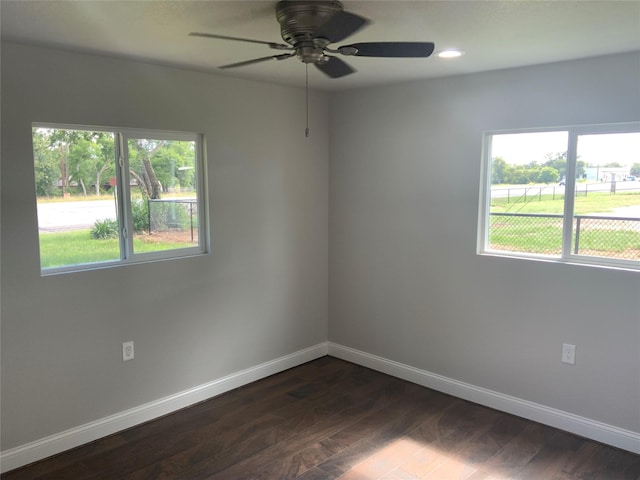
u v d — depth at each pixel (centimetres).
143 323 324
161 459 285
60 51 272
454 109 348
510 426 323
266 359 405
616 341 293
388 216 396
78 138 291
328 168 435
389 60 295
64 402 291
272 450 295
